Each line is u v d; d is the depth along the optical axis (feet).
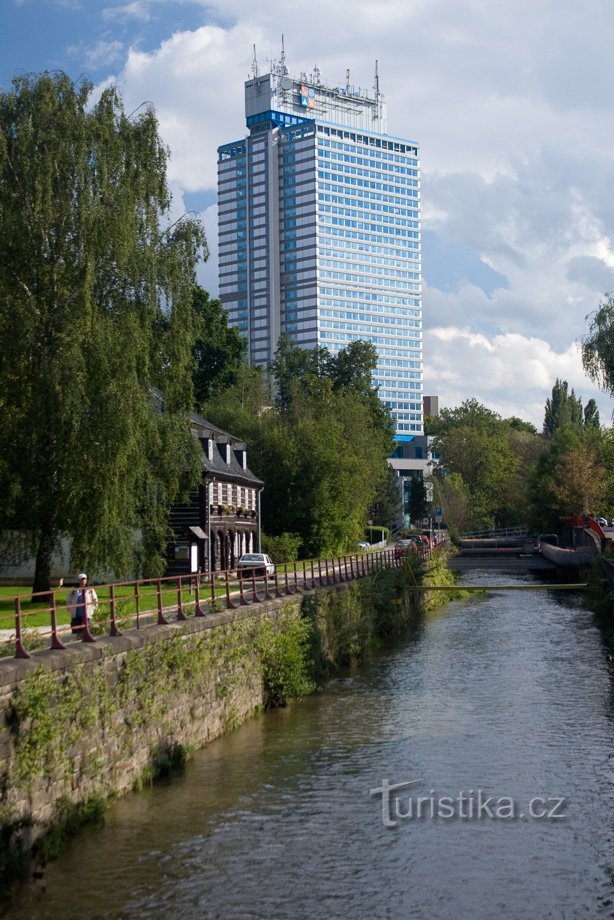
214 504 178.40
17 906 47.39
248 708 87.30
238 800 63.21
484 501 412.16
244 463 209.05
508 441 480.23
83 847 54.44
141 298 104.47
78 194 99.55
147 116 108.88
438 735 81.05
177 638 71.46
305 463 252.01
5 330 96.84
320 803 63.16
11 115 100.17
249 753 75.00
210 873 51.75
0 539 104.83
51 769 52.37
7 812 47.98
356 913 47.67
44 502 98.99
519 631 151.12
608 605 150.61
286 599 102.42
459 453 434.71
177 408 111.04
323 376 391.04
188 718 73.67
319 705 93.50
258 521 211.82
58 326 98.78
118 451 95.55
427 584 189.16
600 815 61.67
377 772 70.03
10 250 98.58
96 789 58.13
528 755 74.84
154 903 48.16
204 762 72.18
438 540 305.53
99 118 103.65
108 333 97.86
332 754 74.79
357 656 124.77
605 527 329.11
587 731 82.23
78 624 67.87
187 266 110.93
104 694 59.26
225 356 293.23
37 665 51.13
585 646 132.98
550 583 236.22
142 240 105.60
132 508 101.91
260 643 90.89
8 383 98.22
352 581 136.26
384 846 56.18
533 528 344.90
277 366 397.80
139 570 105.91
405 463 553.64
